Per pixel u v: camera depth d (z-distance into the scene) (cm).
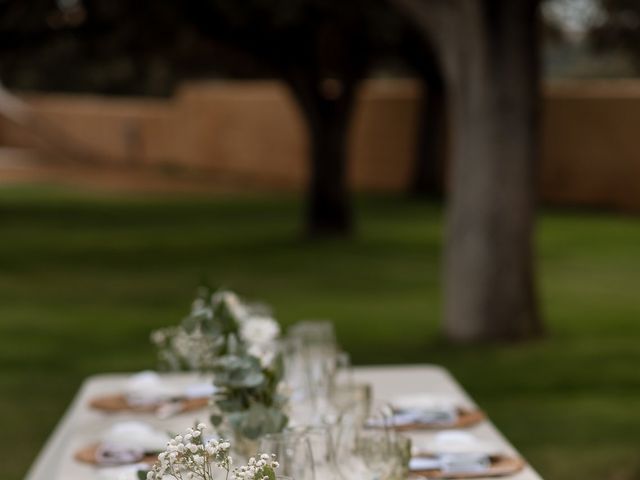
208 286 386
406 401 437
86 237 1809
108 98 3600
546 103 2364
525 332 986
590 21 2291
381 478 307
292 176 2834
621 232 1834
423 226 1923
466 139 976
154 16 1664
